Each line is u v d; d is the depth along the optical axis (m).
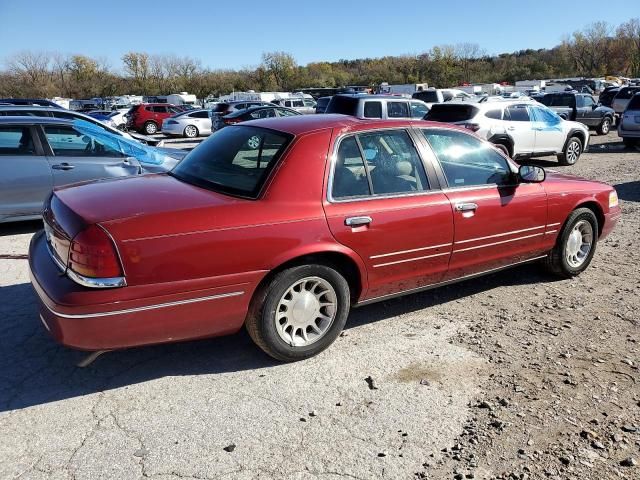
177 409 3.16
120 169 7.17
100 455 2.76
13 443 2.84
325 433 2.96
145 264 3.02
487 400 3.26
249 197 3.42
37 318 4.32
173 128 26.47
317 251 3.50
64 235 3.10
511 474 2.65
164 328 3.16
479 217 4.31
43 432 2.94
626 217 7.85
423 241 4.00
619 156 15.13
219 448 2.83
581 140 13.81
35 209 6.79
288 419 3.07
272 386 3.40
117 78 74.75
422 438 2.92
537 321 4.34
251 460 2.74
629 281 5.23
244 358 3.75
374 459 2.76
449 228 4.13
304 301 3.61
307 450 2.82
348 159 3.75
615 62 79.00
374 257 3.79
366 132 3.88
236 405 3.20
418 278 4.13
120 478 2.61
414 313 4.50
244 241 3.26
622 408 3.18
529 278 5.33
